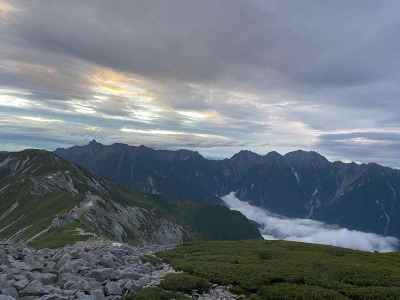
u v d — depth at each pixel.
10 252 32.38
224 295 28.59
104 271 28.31
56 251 38.34
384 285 32.81
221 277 32.19
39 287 23.28
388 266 42.56
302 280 32.75
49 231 142.00
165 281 29.41
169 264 39.19
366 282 33.34
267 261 41.25
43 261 31.48
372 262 45.94
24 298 22.16
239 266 36.22
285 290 28.95
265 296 28.56
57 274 27.77
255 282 31.03
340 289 30.39
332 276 34.59
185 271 35.22
